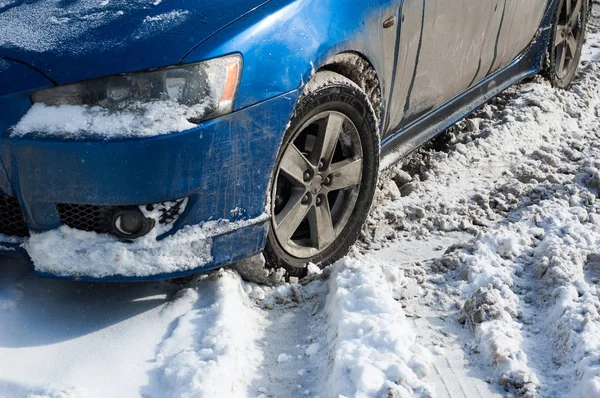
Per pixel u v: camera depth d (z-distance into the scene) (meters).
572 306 2.96
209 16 3.05
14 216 2.99
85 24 3.06
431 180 4.50
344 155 3.57
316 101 3.23
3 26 3.14
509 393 2.64
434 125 4.51
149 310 3.05
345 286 3.08
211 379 2.60
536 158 4.84
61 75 2.84
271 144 3.06
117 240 2.90
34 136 2.80
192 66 2.86
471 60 4.59
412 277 3.35
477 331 2.93
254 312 3.16
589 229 3.66
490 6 4.60
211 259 2.99
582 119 5.68
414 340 2.82
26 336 2.90
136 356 2.81
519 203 4.20
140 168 2.80
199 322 2.97
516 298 3.15
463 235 3.91
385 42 3.66
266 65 3.01
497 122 5.26
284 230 3.30
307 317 3.14
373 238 3.87
